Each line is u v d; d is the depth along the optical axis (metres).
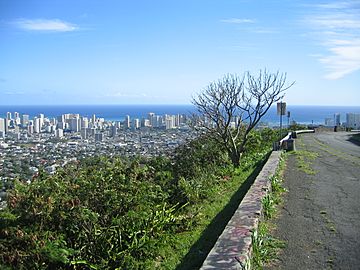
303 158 18.58
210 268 4.59
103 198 6.45
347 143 29.55
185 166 12.21
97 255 5.71
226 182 12.91
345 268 5.46
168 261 6.30
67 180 6.43
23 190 5.67
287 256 5.87
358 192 10.48
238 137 20.38
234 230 5.88
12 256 4.88
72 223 5.67
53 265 5.24
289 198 9.75
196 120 18.66
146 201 7.02
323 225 7.41
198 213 8.62
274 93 22.47
